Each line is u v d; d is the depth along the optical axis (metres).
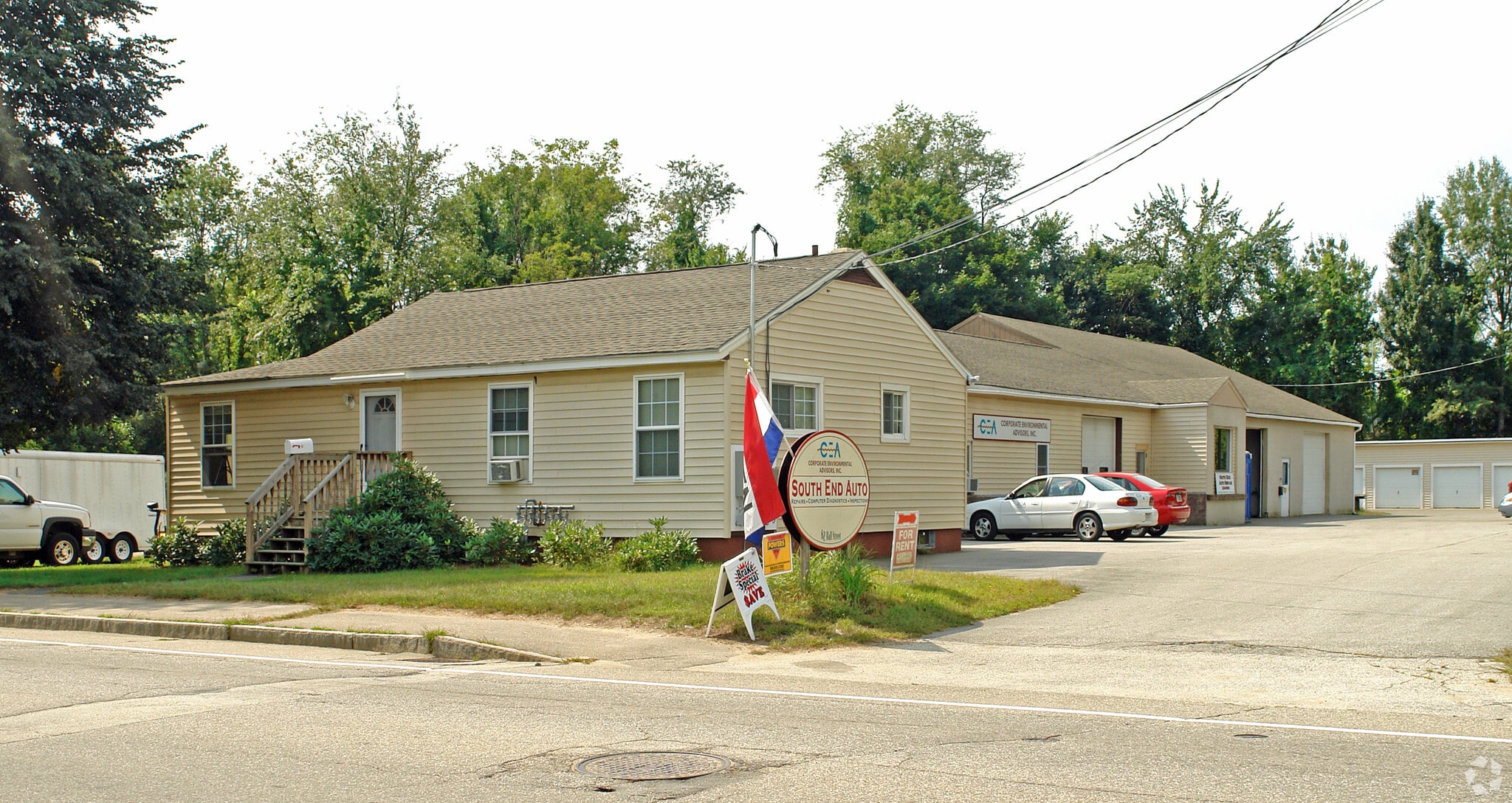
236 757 7.23
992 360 35.25
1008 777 6.77
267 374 24.75
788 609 13.93
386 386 23.20
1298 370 66.88
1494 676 10.83
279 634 13.45
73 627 14.77
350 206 51.53
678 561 19.08
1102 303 69.88
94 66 23.44
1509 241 64.88
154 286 24.56
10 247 21.66
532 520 21.33
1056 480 28.66
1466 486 53.28
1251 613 14.66
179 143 25.00
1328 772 6.93
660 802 6.20
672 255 69.75
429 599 15.08
